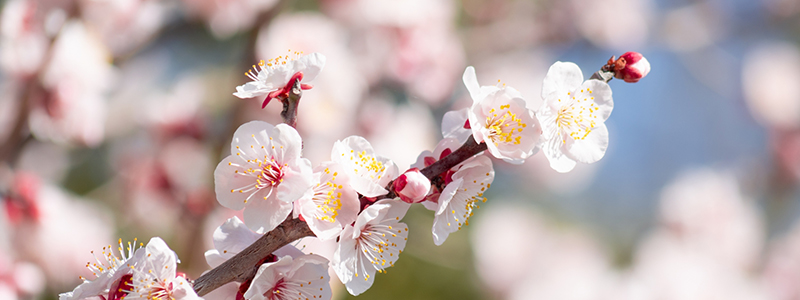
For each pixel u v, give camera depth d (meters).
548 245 1.22
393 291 1.02
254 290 0.52
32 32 0.80
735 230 1.32
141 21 0.91
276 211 0.52
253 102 0.85
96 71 0.84
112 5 0.84
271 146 0.52
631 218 1.61
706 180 1.38
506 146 0.53
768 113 1.59
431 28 1.05
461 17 1.35
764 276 1.37
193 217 0.86
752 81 1.59
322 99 0.88
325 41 0.90
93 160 1.17
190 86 1.05
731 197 1.36
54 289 0.87
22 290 0.80
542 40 1.37
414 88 1.09
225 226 0.54
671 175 1.73
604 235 1.54
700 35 1.50
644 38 1.47
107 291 0.52
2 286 0.78
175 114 1.01
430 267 1.05
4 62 0.81
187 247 0.84
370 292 1.00
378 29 1.03
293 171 0.52
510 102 0.53
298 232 0.52
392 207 0.53
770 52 1.60
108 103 1.10
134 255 0.52
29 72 0.81
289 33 0.89
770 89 1.58
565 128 0.54
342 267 0.53
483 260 1.15
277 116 0.86
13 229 0.82
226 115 0.98
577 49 1.41
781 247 1.42
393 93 1.14
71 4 0.81
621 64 0.54
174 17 1.05
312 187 0.52
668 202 1.37
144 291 0.52
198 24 1.07
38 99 0.80
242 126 0.52
